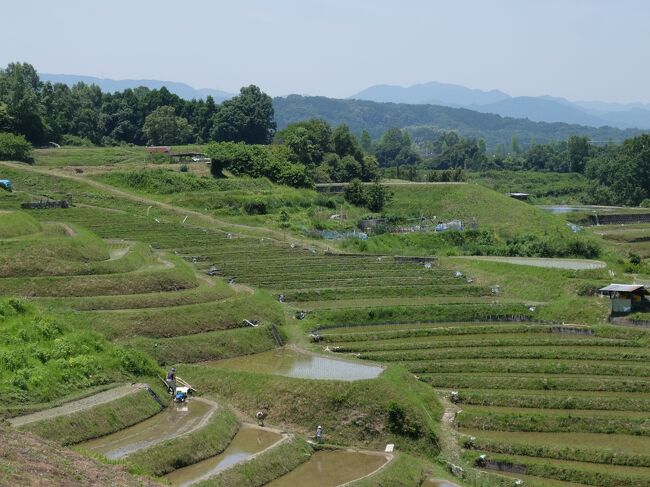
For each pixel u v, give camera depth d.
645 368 73.19
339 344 84.31
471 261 120.62
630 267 118.00
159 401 61.56
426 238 149.62
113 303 82.06
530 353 79.25
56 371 60.34
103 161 189.00
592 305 94.25
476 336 87.69
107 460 47.91
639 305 92.19
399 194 184.38
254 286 105.06
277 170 188.62
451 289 106.25
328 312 93.81
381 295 104.12
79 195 155.62
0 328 63.84
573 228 164.50
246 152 189.00
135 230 134.38
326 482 51.88
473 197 176.62
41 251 89.50
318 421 61.06
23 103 196.00
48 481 38.44
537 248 135.38
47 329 65.50
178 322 79.75
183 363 73.19
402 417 60.34
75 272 88.19
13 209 127.69
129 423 57.25
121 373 64.12
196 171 182.88
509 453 57.84
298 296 101.19
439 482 53.78
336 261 122.50
